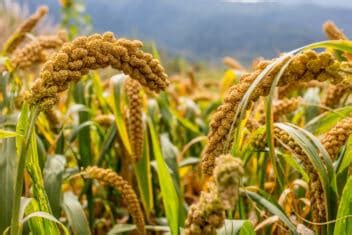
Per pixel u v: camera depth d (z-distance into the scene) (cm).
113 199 113
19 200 58
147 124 110
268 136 55
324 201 62
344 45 55
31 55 102
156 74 57
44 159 90
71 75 54
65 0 227
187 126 133
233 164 40
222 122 55
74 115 131
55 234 68
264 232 83
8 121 93
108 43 55
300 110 117
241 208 77
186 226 46
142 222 77
